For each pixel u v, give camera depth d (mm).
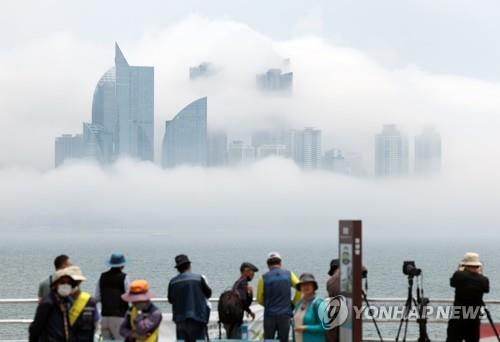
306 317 17672
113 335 19141
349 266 18594
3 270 171500
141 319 15516
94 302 14602
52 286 14328
